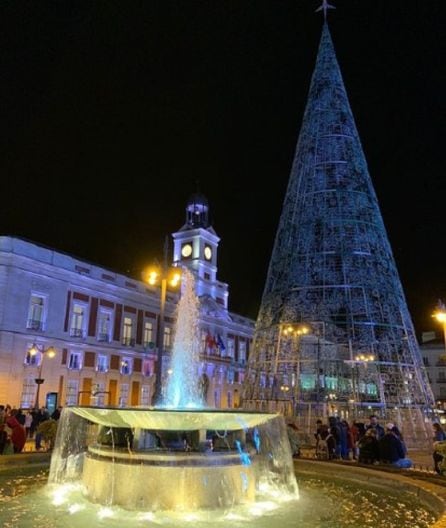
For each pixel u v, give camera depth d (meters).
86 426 14.38
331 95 23.25
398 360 20.81
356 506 8.44
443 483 9.18
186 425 8.30
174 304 49.47
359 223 21.91
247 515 7.75
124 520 7.19
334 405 21.64
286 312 21.97
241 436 9.26
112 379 40.50
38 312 34.62
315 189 22.38
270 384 22.23
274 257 23.22
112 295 41.78
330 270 21.70
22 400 32.06
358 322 21.06
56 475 10.01
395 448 12.64
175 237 60.88
